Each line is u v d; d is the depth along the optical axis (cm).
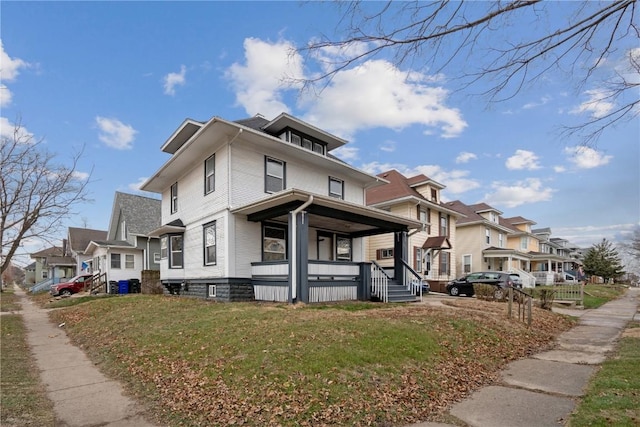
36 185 1409
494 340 784
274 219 1367
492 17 300
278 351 571
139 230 2558
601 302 1950
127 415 438
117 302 1323
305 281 1066
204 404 451
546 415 428
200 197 1462
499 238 3525
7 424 410
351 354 562
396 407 443
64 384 556
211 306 1059
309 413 412
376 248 2297
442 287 2219
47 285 3167
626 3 282
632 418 390
